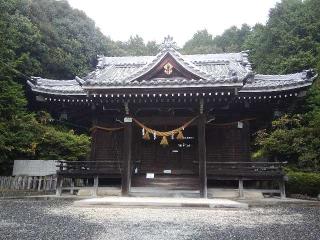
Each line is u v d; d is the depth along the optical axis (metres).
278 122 20.12
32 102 24.67
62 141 19.64
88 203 10.27
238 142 14.63
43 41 29.78
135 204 10.19
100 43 39.69
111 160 15.00
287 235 6.02
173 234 5.96
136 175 14.36
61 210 9.38
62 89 15.38
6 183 14.20
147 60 20.77
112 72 19.47
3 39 20.33
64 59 30.19
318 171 17.03
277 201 11.65
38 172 16.28
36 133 19.28
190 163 14.43
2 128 17.28
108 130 15.09
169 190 13.34
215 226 6.91
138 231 6.23
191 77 13.38
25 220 7.57
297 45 31.00
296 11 35.34
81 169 14.02
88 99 14.50
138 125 13.98
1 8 23.22
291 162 18.95
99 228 6.53
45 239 5.48
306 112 23.58
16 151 18.23
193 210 9.61
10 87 19.36
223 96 12.64
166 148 14.71
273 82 15.38
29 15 29.52
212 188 13.95
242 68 18.58
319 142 17.58
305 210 10.05
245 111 15.07
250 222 7.55
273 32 35.19
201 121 13.34
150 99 13.08
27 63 25.45
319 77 23.22
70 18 38.47
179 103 13.45
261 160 19.61
